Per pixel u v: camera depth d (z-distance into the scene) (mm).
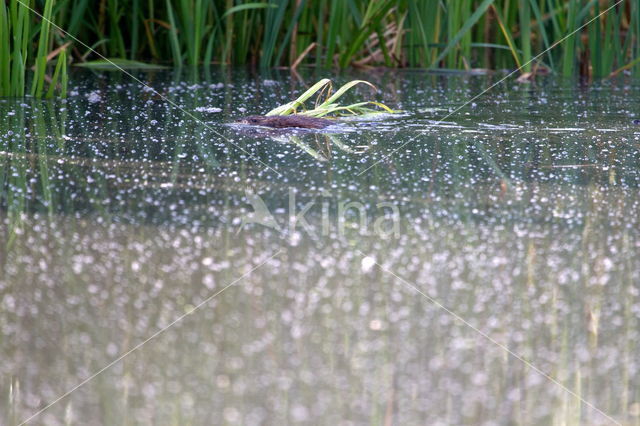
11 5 9922
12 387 3502
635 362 3746
